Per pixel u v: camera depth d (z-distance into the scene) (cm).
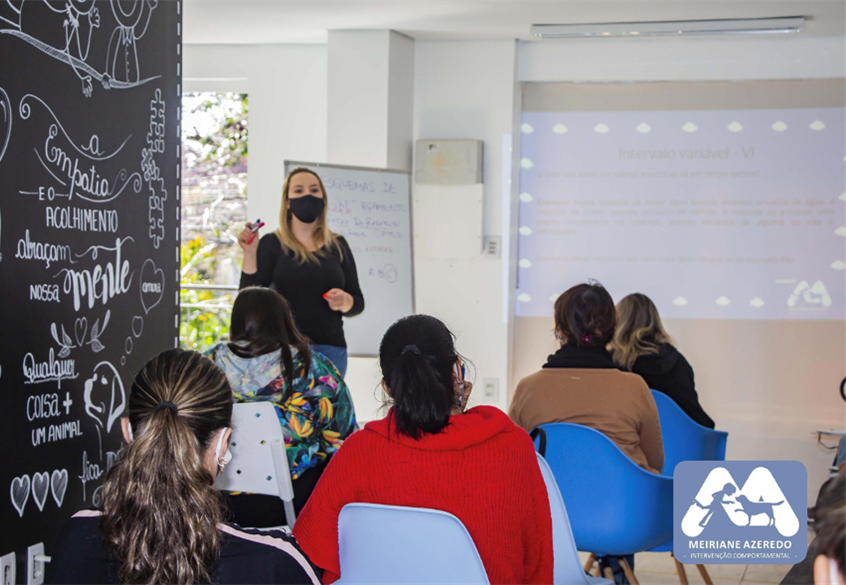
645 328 320
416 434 149
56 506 184
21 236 172
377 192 419
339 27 438
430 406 148
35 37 176
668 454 301
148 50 228
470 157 457
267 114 487
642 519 231
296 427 230
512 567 151
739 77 452
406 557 147
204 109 577
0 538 165
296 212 381
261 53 484
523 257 483
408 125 468
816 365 452
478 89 464
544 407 244
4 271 167
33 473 176
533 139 480
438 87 469
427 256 470
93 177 200
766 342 458
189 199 587
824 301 450
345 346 390
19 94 170
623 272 473
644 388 241
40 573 178
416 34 452
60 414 186
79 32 193
